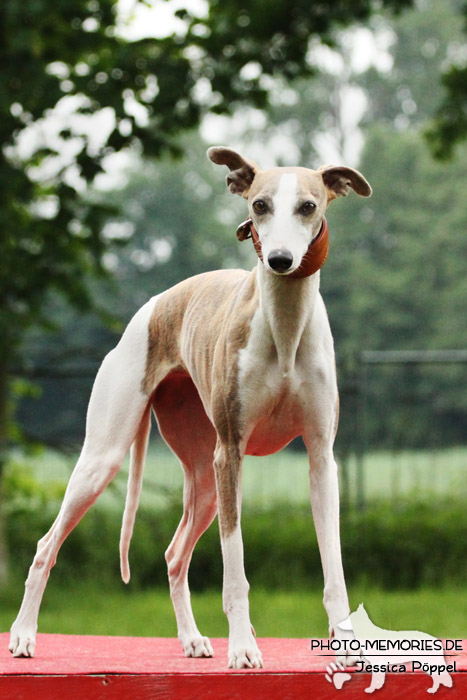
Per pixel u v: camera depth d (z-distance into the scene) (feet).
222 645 19.89
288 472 60.23
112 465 18.71
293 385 16.63
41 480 51.67
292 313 16.30
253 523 45.24
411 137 146.82
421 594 40.57
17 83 40.37
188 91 42.65
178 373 19.12
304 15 43.29
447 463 53.42
